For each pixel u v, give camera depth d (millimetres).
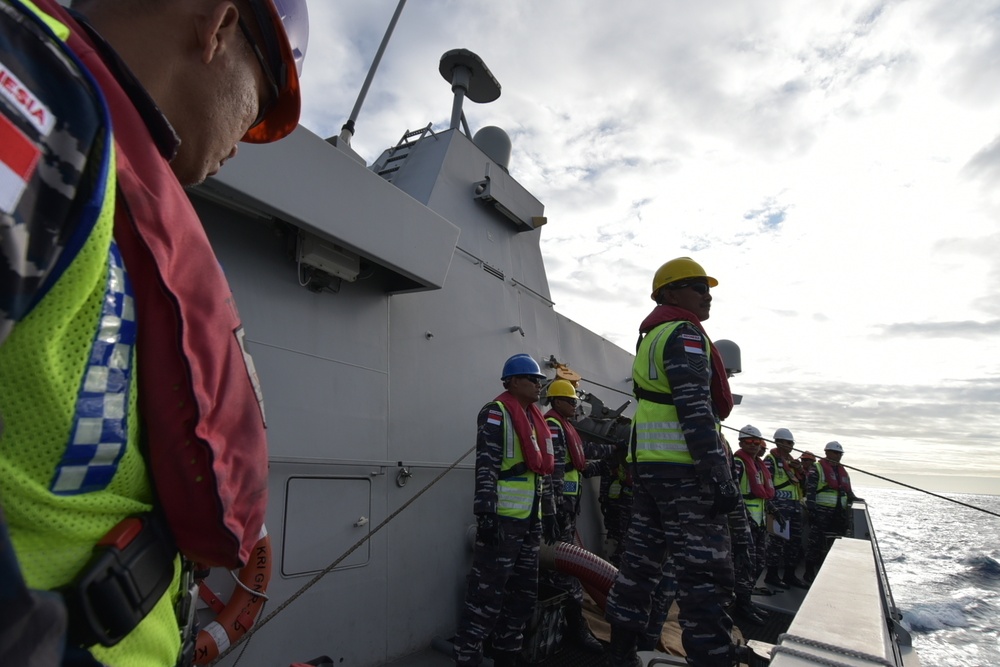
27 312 396
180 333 514
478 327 3965
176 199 559
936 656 10453
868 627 1144
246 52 704
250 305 2402
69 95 419
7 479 412
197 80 645
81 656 476
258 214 2342
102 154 435
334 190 2320
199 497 542
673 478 2336
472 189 4285
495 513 2865
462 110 4715
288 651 2355
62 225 396
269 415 2400
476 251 4168
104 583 472
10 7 405
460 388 3633
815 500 8078
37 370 405
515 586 3150
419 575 3082
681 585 2246
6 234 349
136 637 554
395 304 3217
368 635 2727
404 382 3172
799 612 1253
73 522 462
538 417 3428
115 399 479
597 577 3518
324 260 2568
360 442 2811
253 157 2014
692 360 2363
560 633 3541
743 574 5012
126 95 546
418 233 2764
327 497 2611
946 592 17359
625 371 6949
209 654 1964
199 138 666
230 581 2145
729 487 2178
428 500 3229
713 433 2232
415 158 4266
